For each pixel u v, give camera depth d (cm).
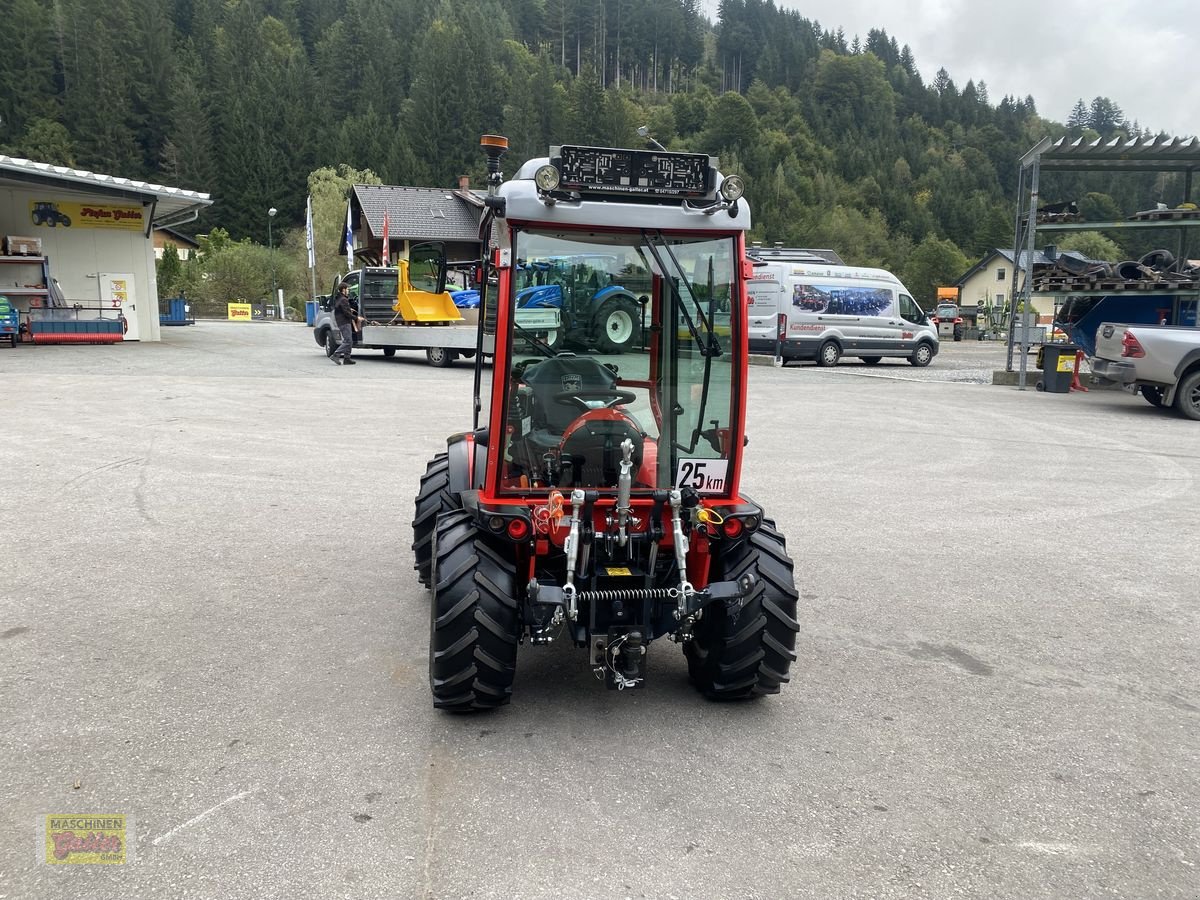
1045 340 2333
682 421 434
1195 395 1480
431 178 8988
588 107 9712
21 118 8850
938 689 469
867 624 562
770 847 324
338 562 657
